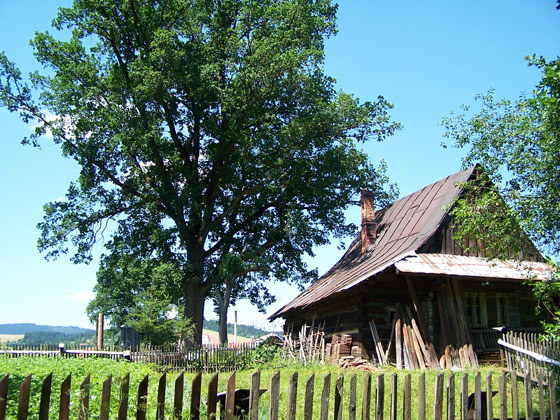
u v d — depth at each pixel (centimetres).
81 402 644
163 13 3275
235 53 3177
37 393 982
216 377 664
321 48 3341
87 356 2677
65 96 3228
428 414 1184
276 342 2708
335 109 3238
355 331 2317
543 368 1480
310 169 3450
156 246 3434
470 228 1619
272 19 3259
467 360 2098
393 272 2345
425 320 2252
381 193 3759
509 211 1526
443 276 2253
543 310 2455
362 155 3516
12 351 2736
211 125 3269
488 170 1611
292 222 3450
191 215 3338
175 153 3462
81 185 3344
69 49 3234
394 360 2244
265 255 3597
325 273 3419
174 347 2608
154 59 3011
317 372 2047
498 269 2250
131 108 3183
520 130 1534
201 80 3083
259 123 3466
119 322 5269
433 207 2564
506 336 1717
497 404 1318
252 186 3494
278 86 3106
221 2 3341
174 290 3173
